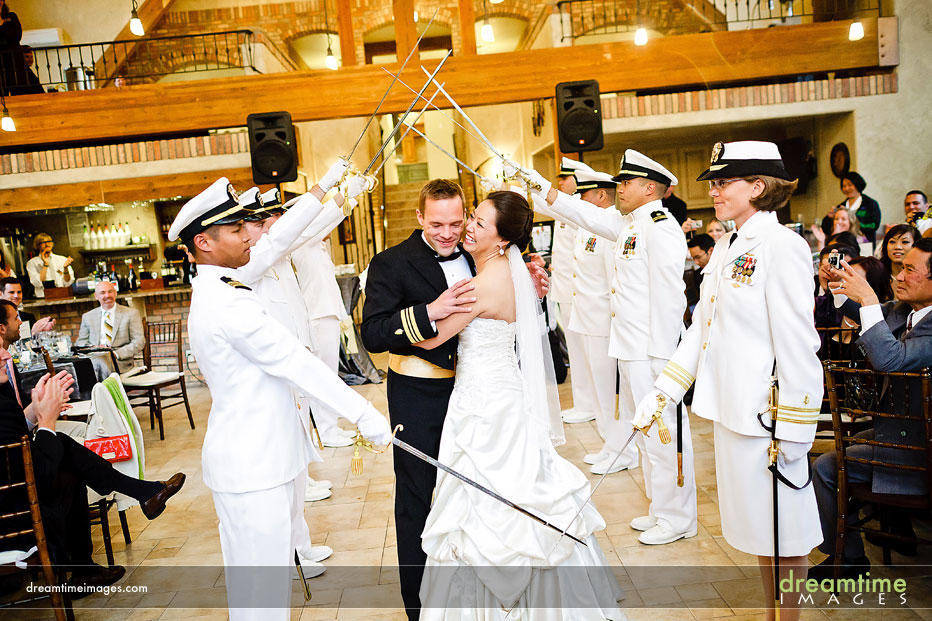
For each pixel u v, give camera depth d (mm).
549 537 2365
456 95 8305
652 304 3242
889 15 8523
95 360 5684
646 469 3469
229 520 2162
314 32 12688
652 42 8312
